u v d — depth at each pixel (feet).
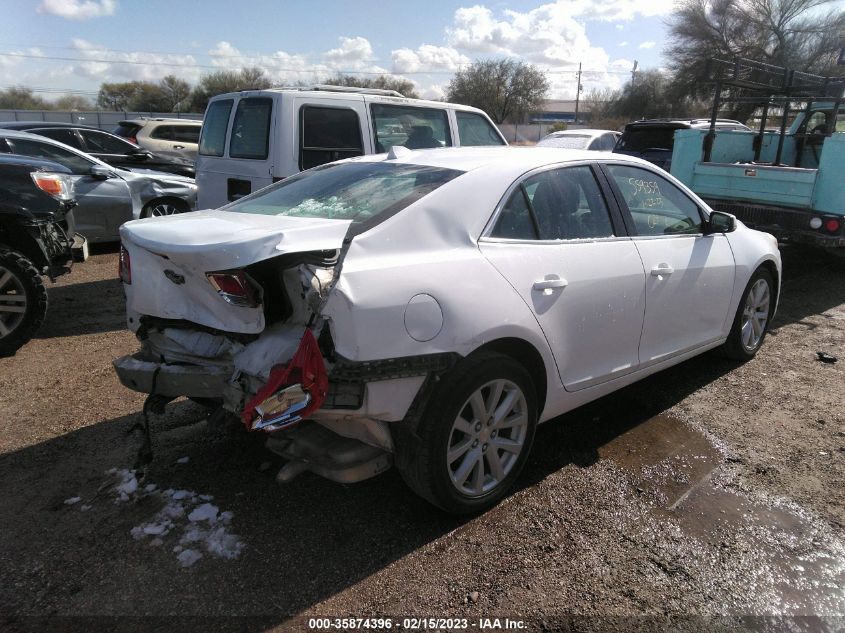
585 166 11.99
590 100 220.64
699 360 16.89
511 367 9.64
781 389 14.99
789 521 9.93
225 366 9.14
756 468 11.46
